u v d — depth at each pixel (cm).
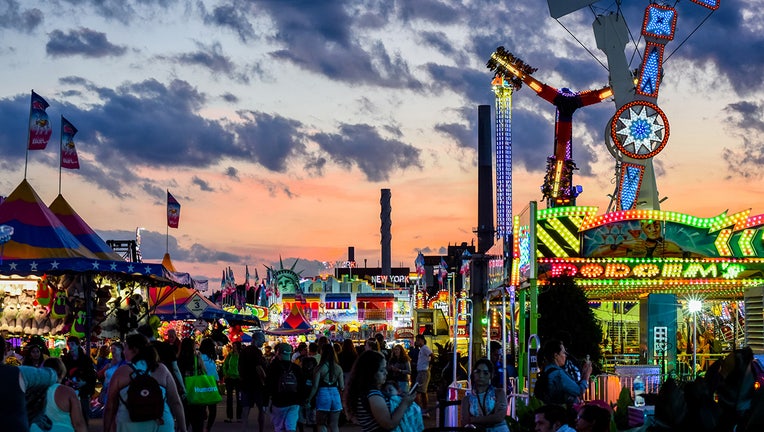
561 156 5591
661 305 2614
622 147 2736
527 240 1936
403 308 8500
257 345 2172
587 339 2209
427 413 2539
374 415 922
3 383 722
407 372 2319
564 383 1152
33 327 2659
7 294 2686
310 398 1847
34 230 2336
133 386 1068
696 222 2403
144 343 1105
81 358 1908
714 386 880
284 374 1833
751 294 2533
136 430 1066
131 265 2258
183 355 1794
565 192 5594
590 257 2398
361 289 8569
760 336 2509
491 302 2403
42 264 2172
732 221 2402
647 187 2748
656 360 2591
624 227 2392
